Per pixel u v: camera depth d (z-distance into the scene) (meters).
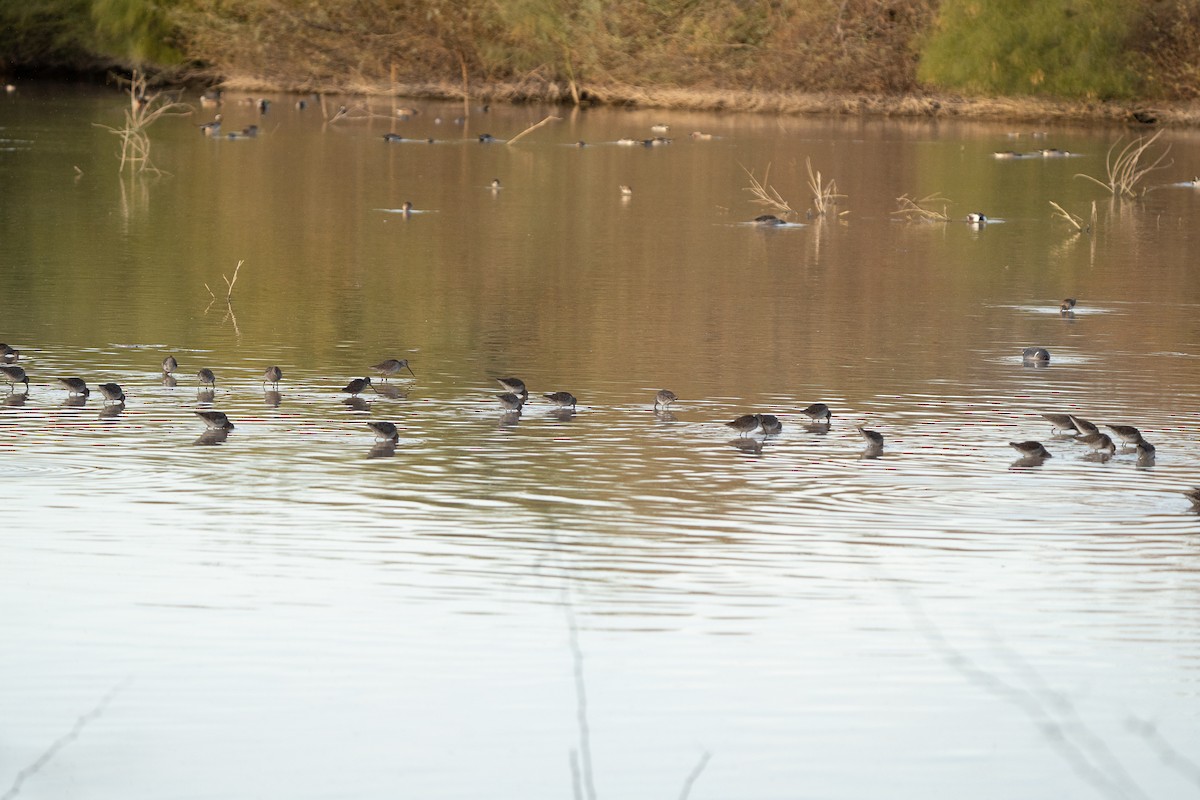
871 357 24.41
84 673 12.00
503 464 17.91
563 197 46.12
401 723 11.34
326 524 15.60
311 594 13.65
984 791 10.54
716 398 21.45
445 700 11.68
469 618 13.18
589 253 35.56
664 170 53.59
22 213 39.66
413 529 15.49
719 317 27.81
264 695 11.70
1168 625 13.20
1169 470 17.97
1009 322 27.69
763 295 30.27
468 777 10.62
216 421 19.30
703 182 50.50
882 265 34.56
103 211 40.56
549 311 28.09
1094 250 37.47
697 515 16.06
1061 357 24.62
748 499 16.64
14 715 11.34
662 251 36.12
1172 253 37.06
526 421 20.00
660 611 13.39
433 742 11.08
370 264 33.28
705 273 32.97
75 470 17.31
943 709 11.67
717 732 11.26
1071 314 28.52
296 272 31.97
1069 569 14.51
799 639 12.84
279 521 15.66
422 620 13.11
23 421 19.50
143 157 50.09
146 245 35.09
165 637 12.67
